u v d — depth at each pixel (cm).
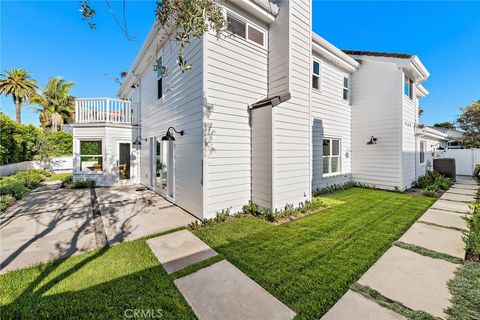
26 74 2095
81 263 290
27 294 226
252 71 554
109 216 508
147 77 916
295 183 559
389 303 209
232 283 246
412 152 905
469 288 228
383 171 852
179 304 211
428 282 243
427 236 376
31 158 1444
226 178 508
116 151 992
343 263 288
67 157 1720
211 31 474
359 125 923
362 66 910
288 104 539
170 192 675
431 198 685
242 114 537
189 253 321
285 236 383
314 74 776
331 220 471
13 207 589
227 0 494
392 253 315
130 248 338
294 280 251
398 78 808
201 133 475
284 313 199
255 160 542
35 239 372
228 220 476
